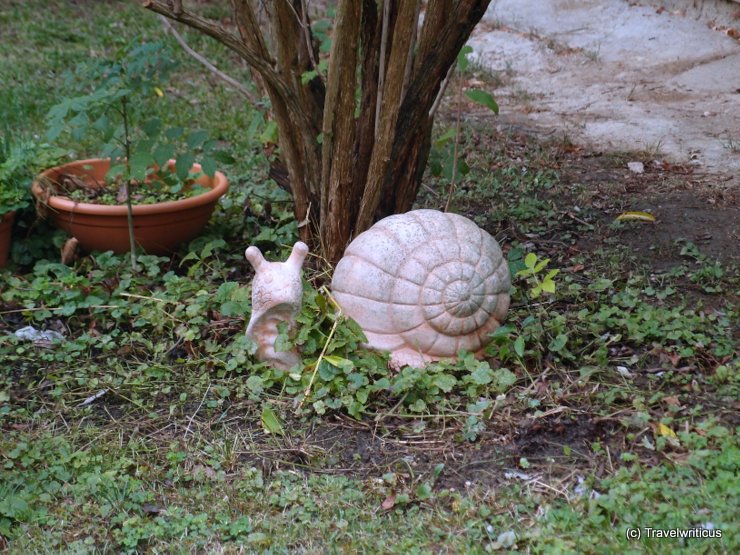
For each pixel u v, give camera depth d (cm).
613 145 414
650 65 496
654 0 565
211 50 522
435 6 315
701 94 455
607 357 307
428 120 327
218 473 282
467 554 264
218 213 360
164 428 293
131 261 336
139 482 280
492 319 305
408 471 282
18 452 285
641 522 267
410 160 326
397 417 293
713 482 272
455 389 298
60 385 303
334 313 304
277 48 322
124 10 590
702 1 535
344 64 309
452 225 304
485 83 489
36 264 337
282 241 343
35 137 401
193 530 271
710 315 318
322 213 325
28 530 271
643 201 375
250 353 303
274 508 276
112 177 339
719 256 346
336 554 265
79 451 286
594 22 554
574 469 280
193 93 459
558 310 322
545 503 273
